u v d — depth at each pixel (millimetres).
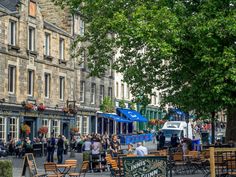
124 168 16469
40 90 46656
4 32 41438
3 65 41156
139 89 31703
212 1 25281
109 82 61969
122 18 25844
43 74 47188
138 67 30984
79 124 54438
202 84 25141
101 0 30844
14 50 42844
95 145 30141
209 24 24328
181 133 56156
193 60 25703
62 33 50781
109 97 59344
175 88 29156
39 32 46719
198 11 26188
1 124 40812
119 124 65875
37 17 46438
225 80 24516
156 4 26594
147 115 76500
